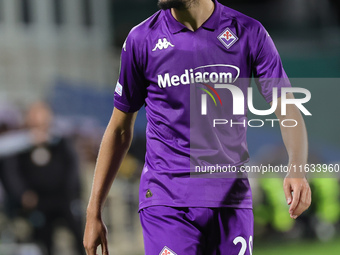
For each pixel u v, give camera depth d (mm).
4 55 52438
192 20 11562
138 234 40219
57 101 43062
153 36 11719
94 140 41406
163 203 11625
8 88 51656
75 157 31812
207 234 11641
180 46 11562
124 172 40281
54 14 55312
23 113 41406
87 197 38875
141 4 61625
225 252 11633
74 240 31953
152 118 11891
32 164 31297
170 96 11648
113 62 56469
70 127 41062
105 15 58281
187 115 11609
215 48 11562
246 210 11805
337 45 60250
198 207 11516
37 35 54125
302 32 62031
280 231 45625
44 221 31703
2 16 53312
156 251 11500
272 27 63125
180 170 11625
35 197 31281
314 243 45281
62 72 54219
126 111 12164
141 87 12070
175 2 11203
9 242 33000
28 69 52969
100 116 43094
